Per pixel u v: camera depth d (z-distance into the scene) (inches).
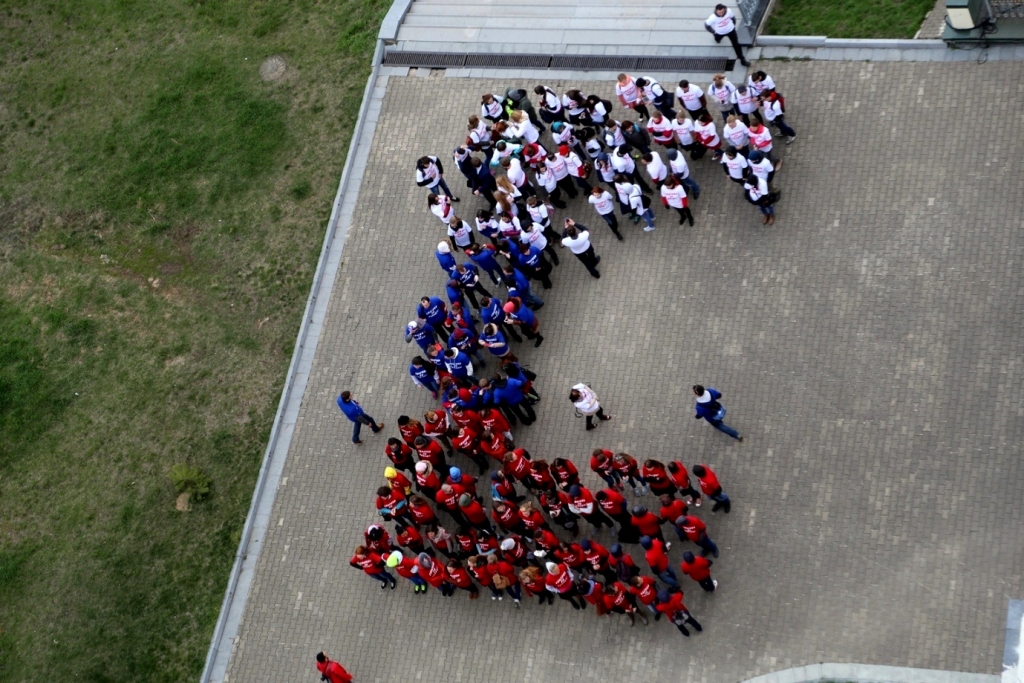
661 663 809.5
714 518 841.5
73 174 1168.2
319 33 1171.3
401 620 880.9
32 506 1003.9
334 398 983.6
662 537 816.3
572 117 994.7
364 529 924.6
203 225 1104.8
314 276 1044.5
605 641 828.6
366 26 1158.3
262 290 1055.6
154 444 1005.8
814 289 898.1
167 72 1194.0
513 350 952.3
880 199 911.0
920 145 920.9
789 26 1010.1
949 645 756.6
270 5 1207.6
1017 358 824.3
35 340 1087.6
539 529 800.3
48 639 942.4
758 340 894.4
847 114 952.9
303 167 1105.4
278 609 909.2
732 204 949.8
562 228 997.8
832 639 781.3
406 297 1008.2
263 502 955.3
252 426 994.1
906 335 858.8
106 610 942.4
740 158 888.9
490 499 904.3
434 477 866.1
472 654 853.2
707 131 931.3
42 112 1211.2
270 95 1150.3
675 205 928.3
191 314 1061.8
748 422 868.6
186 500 971.9
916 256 882.8
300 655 888.3
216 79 1175.0
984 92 920.3
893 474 818.8
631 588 776.9
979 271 861.2
